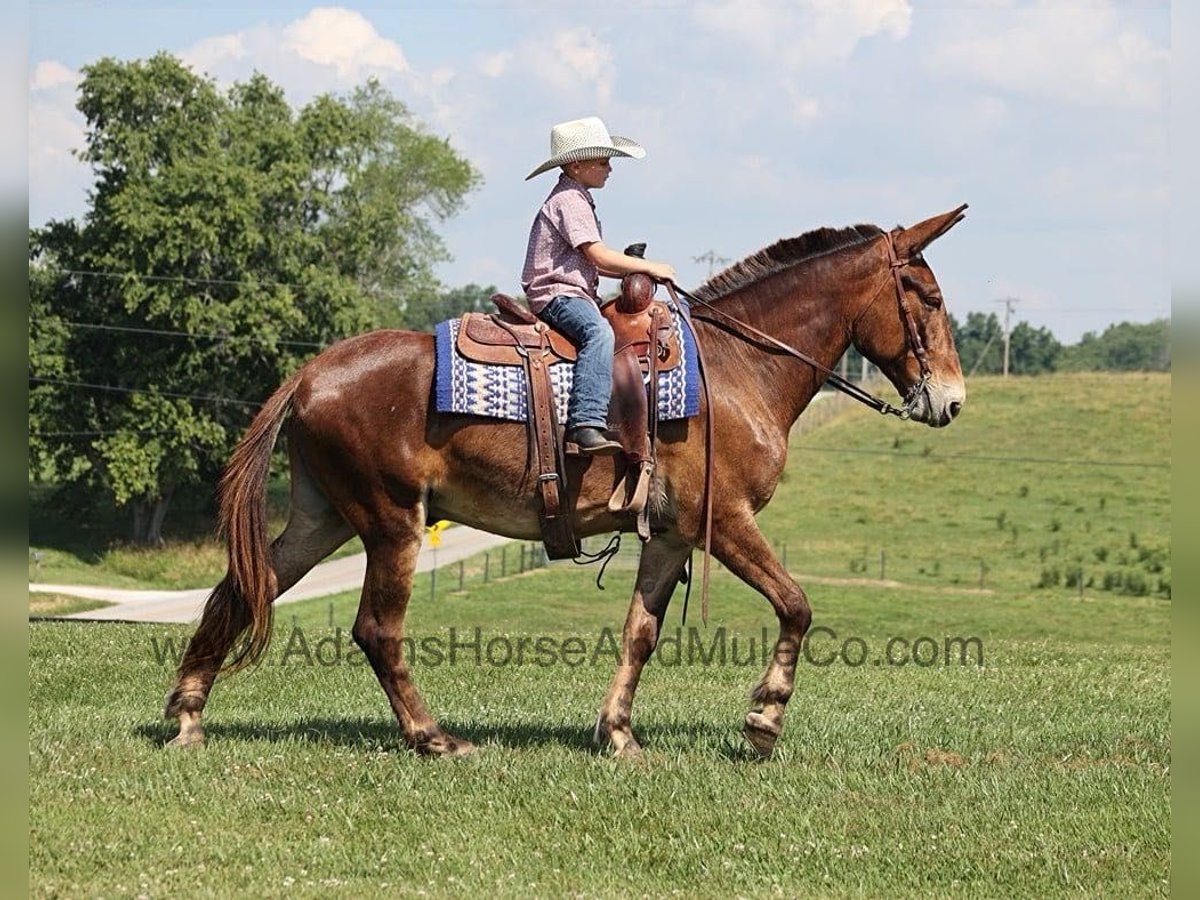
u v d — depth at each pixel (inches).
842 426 3570.4
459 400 361.1
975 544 2507.4
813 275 397.1
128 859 285.7
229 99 2837.1
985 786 355.9
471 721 443.5
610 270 372.8
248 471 368.8
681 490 372.8
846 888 286.7
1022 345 5846.5
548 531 372.8
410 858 292.4
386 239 3100.4
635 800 333.1
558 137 377.1
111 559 2474.2
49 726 406.6
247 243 2524.6
